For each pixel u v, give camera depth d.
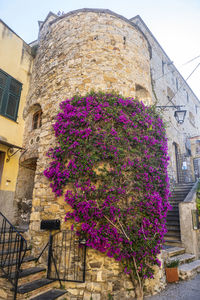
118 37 5.87
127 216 4.02
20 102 6.92
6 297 3.49
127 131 4.51
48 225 4.33
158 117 5.29
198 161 12.53
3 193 6.03
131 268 3.81
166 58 11.55
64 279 3.82
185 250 5.79
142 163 4.43
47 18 7.57
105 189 4.08
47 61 6.38
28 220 6.59
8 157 6.29
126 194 4.12
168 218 6.82
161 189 4.66
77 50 5.67
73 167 4.31
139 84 5.83
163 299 3.68
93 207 3.97
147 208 4.17
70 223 4.24
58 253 4.20
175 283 4.39
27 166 6.78
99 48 5.58
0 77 6.41
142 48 6.42
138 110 4.90
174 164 10.42
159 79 10.12
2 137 6.16
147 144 4.70
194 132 14.46
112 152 4.28
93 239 3.88
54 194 4.59
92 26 5.84
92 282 3.80
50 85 5.86
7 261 4.00
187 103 14.02
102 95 4.89
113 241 3.84
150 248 4.01
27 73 7.35
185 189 8.17
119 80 5.41
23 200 6.56
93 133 4.45
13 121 6.55
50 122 5.36
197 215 6.15
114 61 5.54
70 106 4.85
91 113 4.63
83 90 5.20
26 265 4.18
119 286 3.78
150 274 3.87
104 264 3.89
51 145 5.08
